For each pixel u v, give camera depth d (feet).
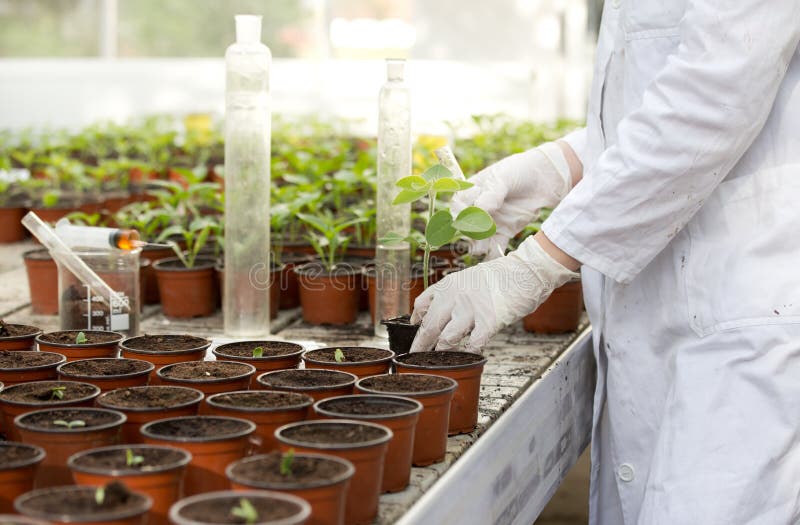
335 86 22.12
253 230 7.06
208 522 3.29
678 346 6.01
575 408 7.18
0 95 22.04
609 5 6.47
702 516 5.24
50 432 4.12
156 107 22.77
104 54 24.03
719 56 5.18
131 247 6.83
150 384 5.79
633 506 6.32
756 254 5.55
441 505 4.37
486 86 20.34
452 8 20.67
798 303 5.39
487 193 6.83
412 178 5.98
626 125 5.56
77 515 3.34
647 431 6.21
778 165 5.59
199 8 24.27
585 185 5.68
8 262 10.38
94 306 6.72
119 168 13.88
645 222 5.53
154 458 3.92
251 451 4.52
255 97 6.89
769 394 5.36
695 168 5.34
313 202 9.59
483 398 5.69
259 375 5.66
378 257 7.11
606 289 6.44
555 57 20.44
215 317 8.21
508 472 5.42
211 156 15.94
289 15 23.56
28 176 14.47
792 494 5.30
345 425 4.27
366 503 3.98
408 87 6.86
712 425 5.42
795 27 5.17
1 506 3.80
